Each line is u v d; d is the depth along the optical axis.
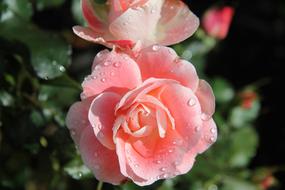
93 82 0.48
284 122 1.07
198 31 0.77
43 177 0.66
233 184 0.80
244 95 0.82
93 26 0.52
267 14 1.10
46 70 0.59
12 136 0.61
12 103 0.60
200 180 0.75
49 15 0.74
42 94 0.62
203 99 0.49
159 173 0.48
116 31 0.51
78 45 0.74
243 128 0.83
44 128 0.61
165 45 0.52
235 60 1.06
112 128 0.48
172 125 0.48
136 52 0.50
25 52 0.59
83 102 0.49
